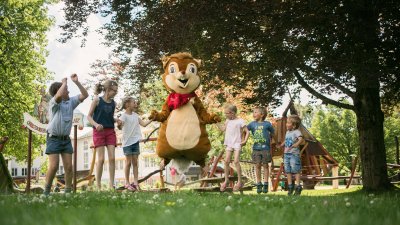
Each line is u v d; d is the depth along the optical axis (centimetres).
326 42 1039
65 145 799
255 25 1129
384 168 1272
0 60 2681
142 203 516
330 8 1043
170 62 857
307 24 1044
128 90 1784
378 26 1059
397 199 639
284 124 1548
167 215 321
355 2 1017
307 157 2172
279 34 1070
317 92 1308
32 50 2847
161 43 1286
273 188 1655
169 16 1229
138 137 1033
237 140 1067
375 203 534
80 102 822
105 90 967
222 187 1067
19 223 289
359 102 1297
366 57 1004
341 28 1033
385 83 1147
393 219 342
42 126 1156
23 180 4219
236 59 1216
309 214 368
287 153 1058
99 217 310
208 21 1137
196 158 844
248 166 1421
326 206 483
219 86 1366
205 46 1183
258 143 1073
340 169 4962
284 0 1116
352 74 1017
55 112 789
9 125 2786
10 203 497
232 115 1077
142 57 1395
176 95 845
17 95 2786
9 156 3180
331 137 5138
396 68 1045
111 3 1344
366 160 1281
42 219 312
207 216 319
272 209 422
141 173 4928
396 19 1062
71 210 386
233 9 1117
